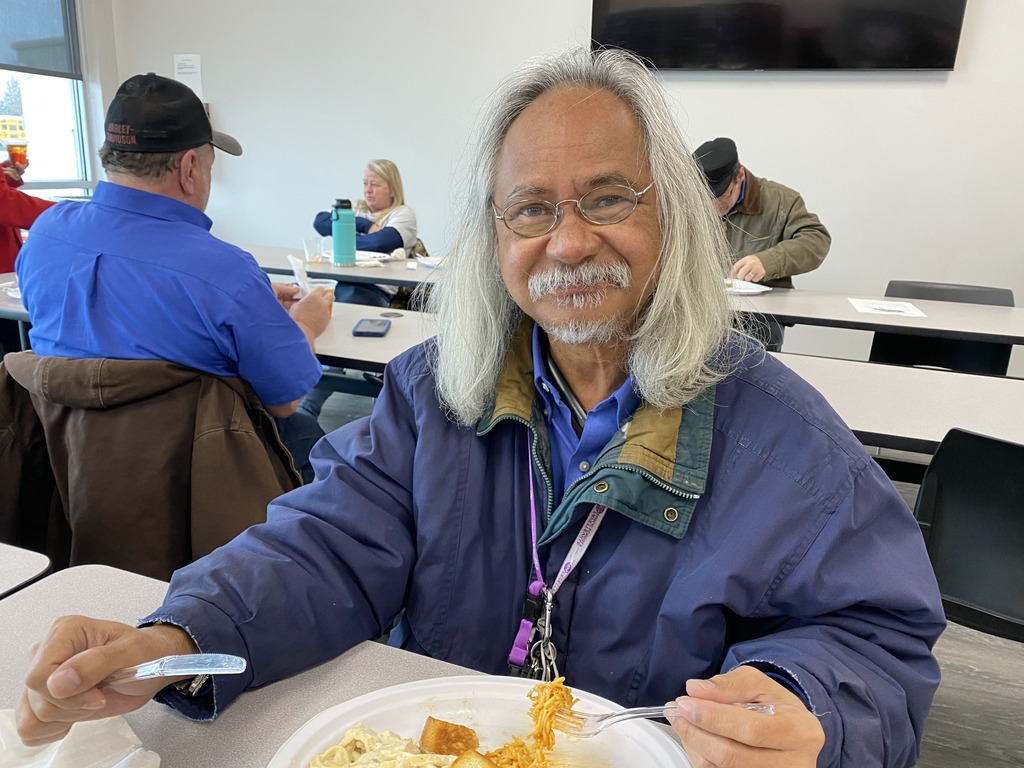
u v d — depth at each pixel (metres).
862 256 3.88
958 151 3.57
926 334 2.31
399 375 0.96
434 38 4.40
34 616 0.78
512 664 0.85
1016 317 2.53
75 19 5.00
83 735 0.61
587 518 0.81
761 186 3.14
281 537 0.82
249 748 0.64
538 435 0.86
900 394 1.67
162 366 1.32
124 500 1.33
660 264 0.80
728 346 0.84
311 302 2.07
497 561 0.87
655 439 0.77
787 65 3.67
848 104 3.69
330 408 3.64
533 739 0.64
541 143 0.77
